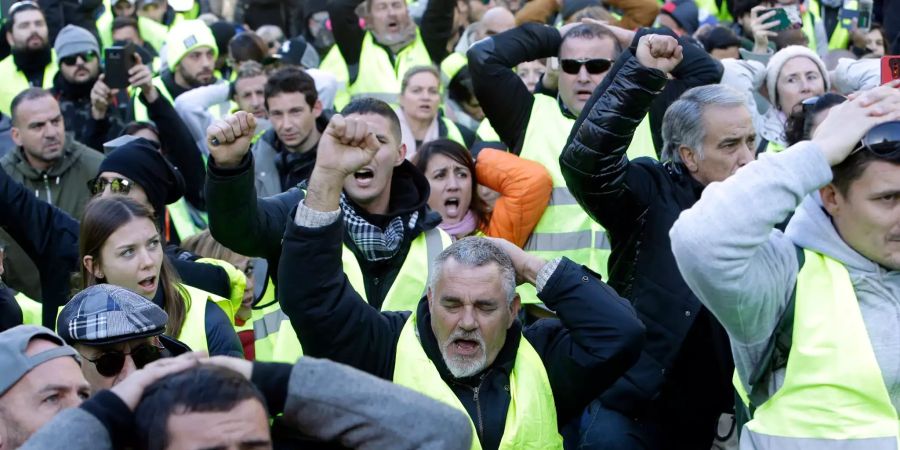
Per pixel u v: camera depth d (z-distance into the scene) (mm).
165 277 6891
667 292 6742
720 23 15906
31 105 10594
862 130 4707
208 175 6277
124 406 3977
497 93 9188
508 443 5625
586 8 11734
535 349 5957
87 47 13391
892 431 4723
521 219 8727
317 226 5508
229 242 6480
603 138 6457
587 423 7078
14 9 15016
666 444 6996
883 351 4824
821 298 4883
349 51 13781
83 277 6852
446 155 8695
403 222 7203
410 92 11039
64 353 4934
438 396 5629
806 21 15812
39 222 7969
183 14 16766
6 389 4836
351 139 5449
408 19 13758
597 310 5828
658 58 6367
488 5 16344
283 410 4250
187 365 4105
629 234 6906
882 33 15312
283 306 5625
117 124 12438
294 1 17719
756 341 4941
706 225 4699
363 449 4262
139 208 6828
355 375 4285
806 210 5008
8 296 7285
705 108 6848
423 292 7168
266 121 12312
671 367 6734
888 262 4840
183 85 13672
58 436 3898
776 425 4879
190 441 3857
